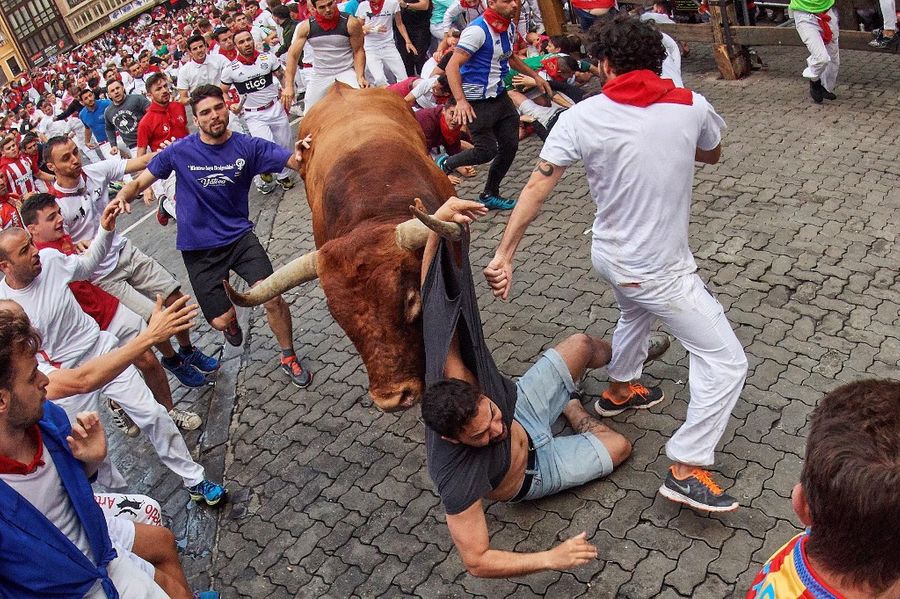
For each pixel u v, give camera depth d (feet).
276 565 13.47
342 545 13.51
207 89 16.15
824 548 5.17
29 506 8.57
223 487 15.38
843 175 20.45
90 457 9.64
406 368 11.64
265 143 16.96
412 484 14.40
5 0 190.49
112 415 18.15
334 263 11.75
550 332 17.06
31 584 8.55
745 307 16.40
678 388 14.75
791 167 21.35
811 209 19.26
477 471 10.29
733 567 11.41
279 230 25.61
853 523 4.90
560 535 12.50
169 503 15.62
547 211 22.03
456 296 10.31
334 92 18.19
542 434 12.74
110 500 11.94
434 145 23.04
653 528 12.28
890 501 4.73
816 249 17.75
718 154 11.54
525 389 13.01
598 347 13.65
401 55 32.86
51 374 10.48
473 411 9.78
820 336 15.29
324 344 19.10
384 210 12.53
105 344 15.48
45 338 14.48
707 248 18.58
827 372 14.43
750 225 19.11
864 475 4.81
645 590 11.41
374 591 12.53
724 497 11.77
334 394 17.29
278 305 17.13
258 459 15.97
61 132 44.34
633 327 12.99
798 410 13.76
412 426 15.79
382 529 13.62
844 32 24.76
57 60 170.09
